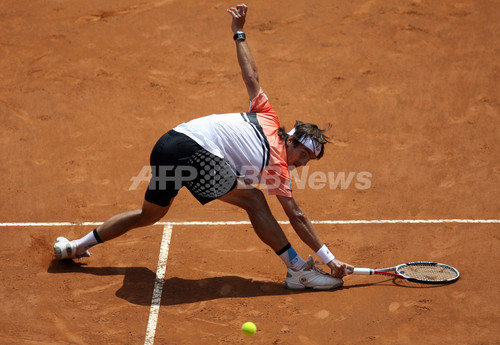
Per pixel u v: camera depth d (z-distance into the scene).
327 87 36.38
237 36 21.89
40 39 40.41
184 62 38.50
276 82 36.78
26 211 26.66
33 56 38.88
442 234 24.89
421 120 33.72
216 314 20.25
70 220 26.06
